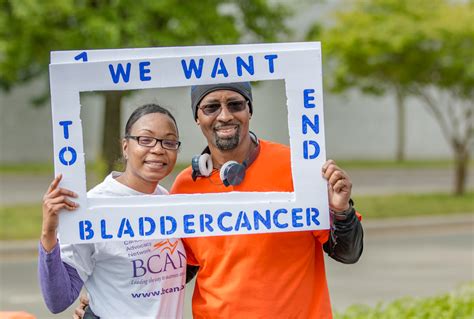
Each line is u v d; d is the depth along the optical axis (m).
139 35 17.11
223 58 4.54
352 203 4.64
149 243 4.63
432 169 36.97
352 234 4.57
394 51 22.17
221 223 4.57
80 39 17.23
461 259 15.87
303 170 4.54
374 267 14.97
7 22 17.58
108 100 17.20
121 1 16.88
